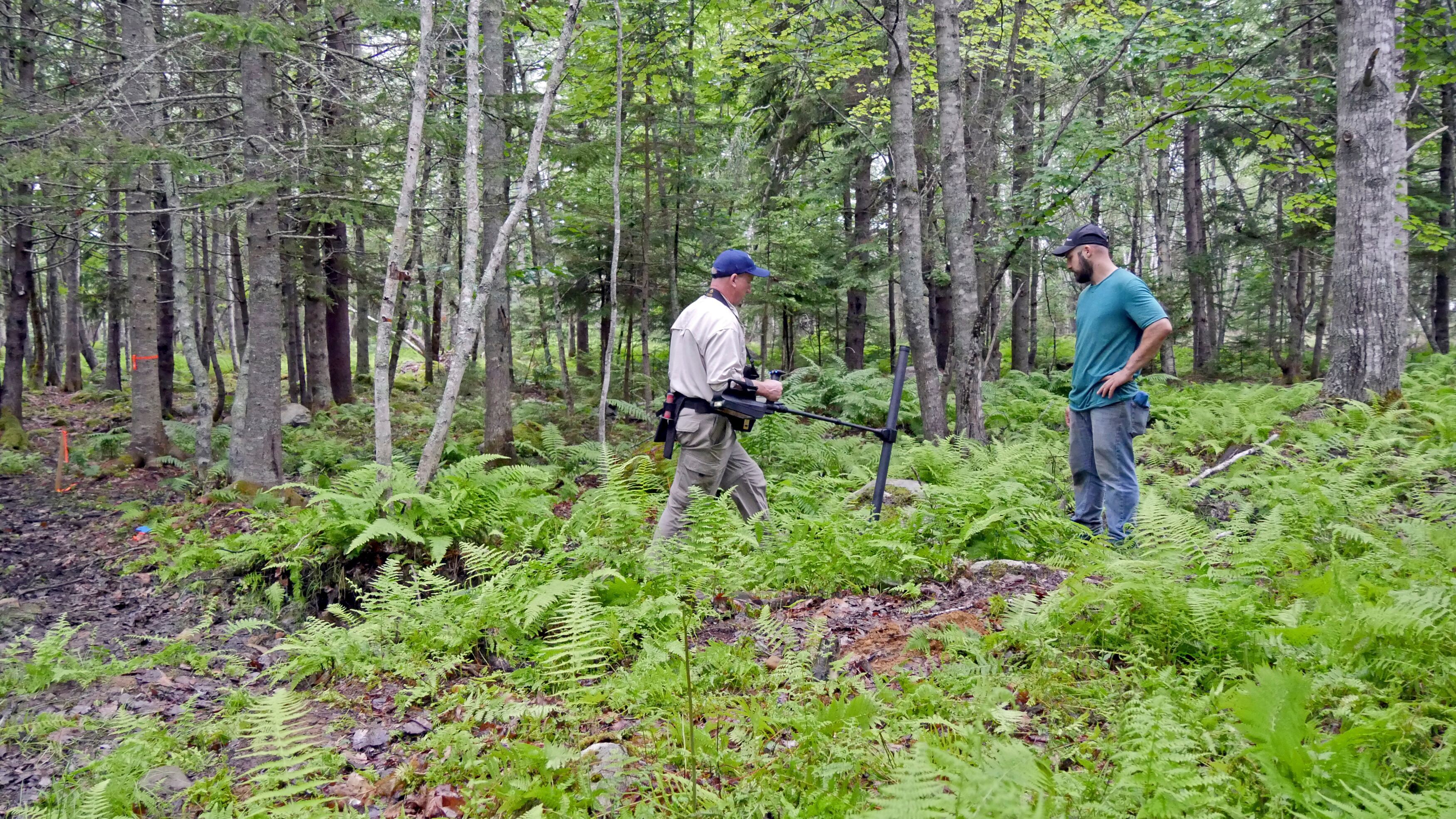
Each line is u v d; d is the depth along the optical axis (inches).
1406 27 354.0
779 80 572.7
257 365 362.0
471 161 258.2
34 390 888.9
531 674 138.4
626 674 129.3
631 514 192.1
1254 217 797.2
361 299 690.8
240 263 617.3
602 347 774.5
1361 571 135.2
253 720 113.8
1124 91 512.1
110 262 678.5
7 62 510.6
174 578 239.9
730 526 183.0
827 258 673.0
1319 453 249.6
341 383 708.0
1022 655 124.6
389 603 168.7
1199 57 442.3
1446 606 104.3
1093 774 84.9
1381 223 292.7
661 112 514.9
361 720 133.3
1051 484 260.4
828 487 270.4
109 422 660.1
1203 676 112.3
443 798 103.0
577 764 101.7
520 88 633.6
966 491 205.6
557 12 475.5
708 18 543.8
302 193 391.9
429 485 239.1
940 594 163.0
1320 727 93.3
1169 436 327.3
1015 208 352.2
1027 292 753.6
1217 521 224.7
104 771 121.0
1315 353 753.6
